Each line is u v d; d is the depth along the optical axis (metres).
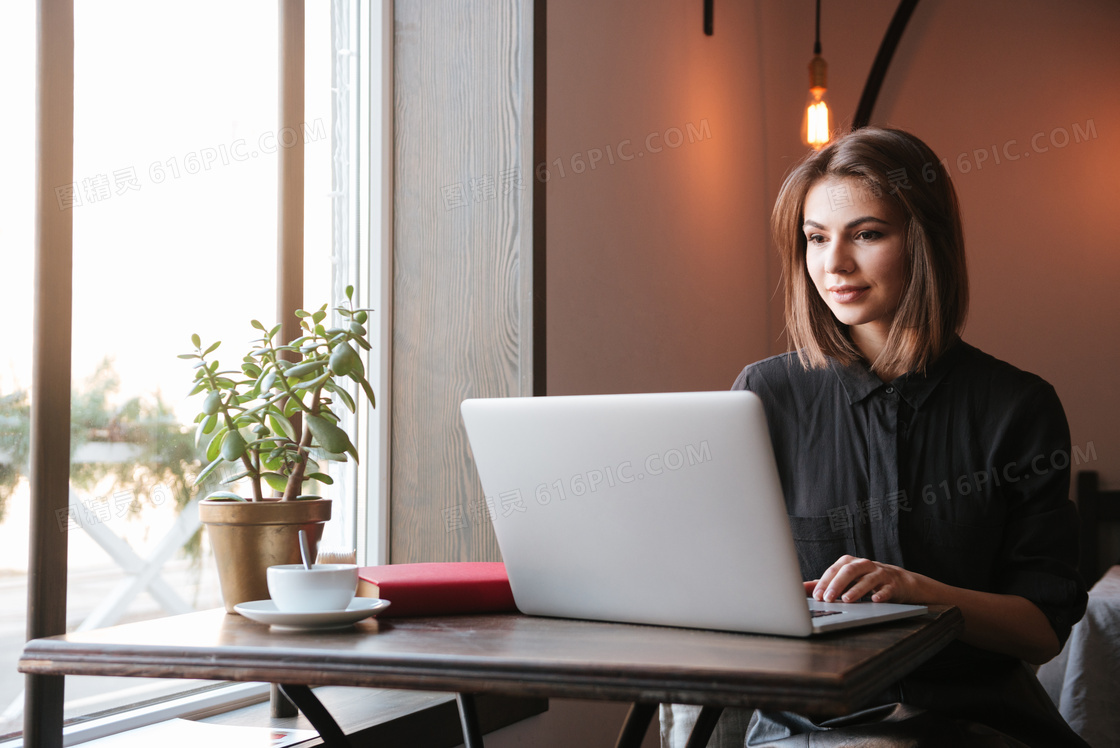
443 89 1.88
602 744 2.00
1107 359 3.06
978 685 1.16
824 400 1.33
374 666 0.75
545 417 0.91
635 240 2.30
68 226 1.33
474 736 1.07
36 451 1.28
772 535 0.80
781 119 3.24
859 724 1.11
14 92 1.31
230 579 1.04
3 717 1.28
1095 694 1.92
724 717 1.32
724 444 0.81
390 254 1.93
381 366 1.91
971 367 1.25
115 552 1.47
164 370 1.57
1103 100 3.10
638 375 2.30
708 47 2.73
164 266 1.58
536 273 1.75
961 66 3.20
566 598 0.96
